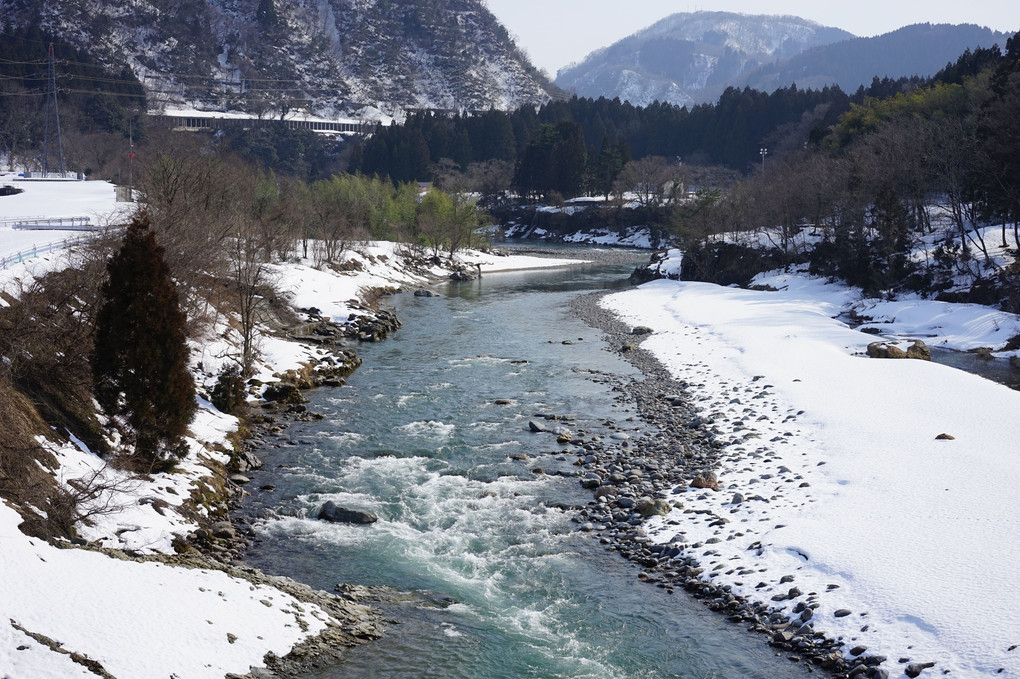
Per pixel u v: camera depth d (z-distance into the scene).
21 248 40.38
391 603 18.75
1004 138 63.72
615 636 17.53
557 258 129.25
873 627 16.80
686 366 44.59
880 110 113.69
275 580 18.91
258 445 30.33
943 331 54.88
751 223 96.62
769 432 30.70
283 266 64.50
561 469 27.86
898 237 70.25
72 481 20.41
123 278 23.27
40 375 24.41
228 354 38.53
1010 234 70.88
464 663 16.27
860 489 23.73
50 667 13.02
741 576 19.64
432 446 30.39
